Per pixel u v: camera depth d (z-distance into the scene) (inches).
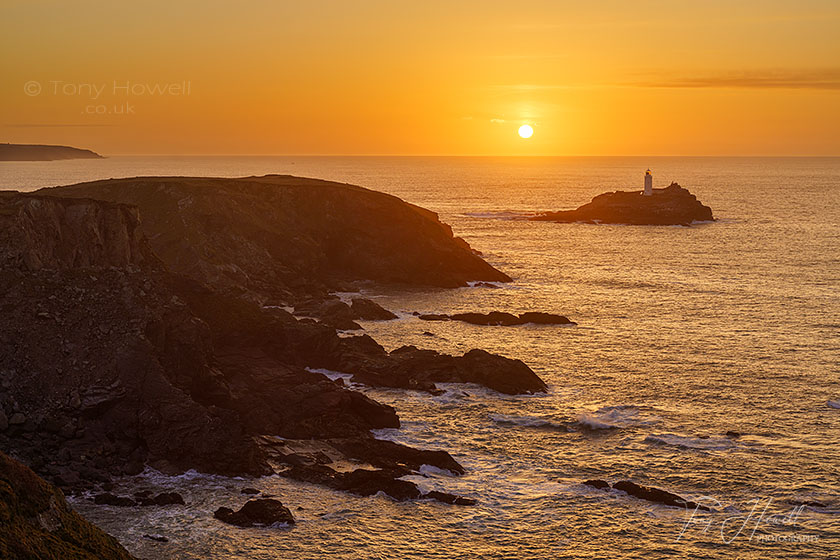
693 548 1519.4
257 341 2416.3
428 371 2472.9
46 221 2064.5
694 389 2474.2
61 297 1963.6
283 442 1915.6
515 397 2364.7
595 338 3112.7
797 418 2228.1
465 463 1895.9
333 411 2041.1
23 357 1839.3
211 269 3602.4
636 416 2220.7
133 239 2210.9
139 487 1659.7
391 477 1723.7
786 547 1529.3
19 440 1704.0
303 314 3326.8
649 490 1724.9
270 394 2069.4
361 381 2406.5
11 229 2003.0
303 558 1437.0
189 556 1418.6
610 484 1793.8
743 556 1496.1
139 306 1990.7
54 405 1791.3
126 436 1797.5
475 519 1611.7
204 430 1779.0
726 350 2942.9
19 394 1788.9
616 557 1483.8
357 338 2672.2
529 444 2018.9
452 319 3385.8
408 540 1520.7
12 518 1135.0
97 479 1659.7
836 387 2504.9
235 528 1519.4
